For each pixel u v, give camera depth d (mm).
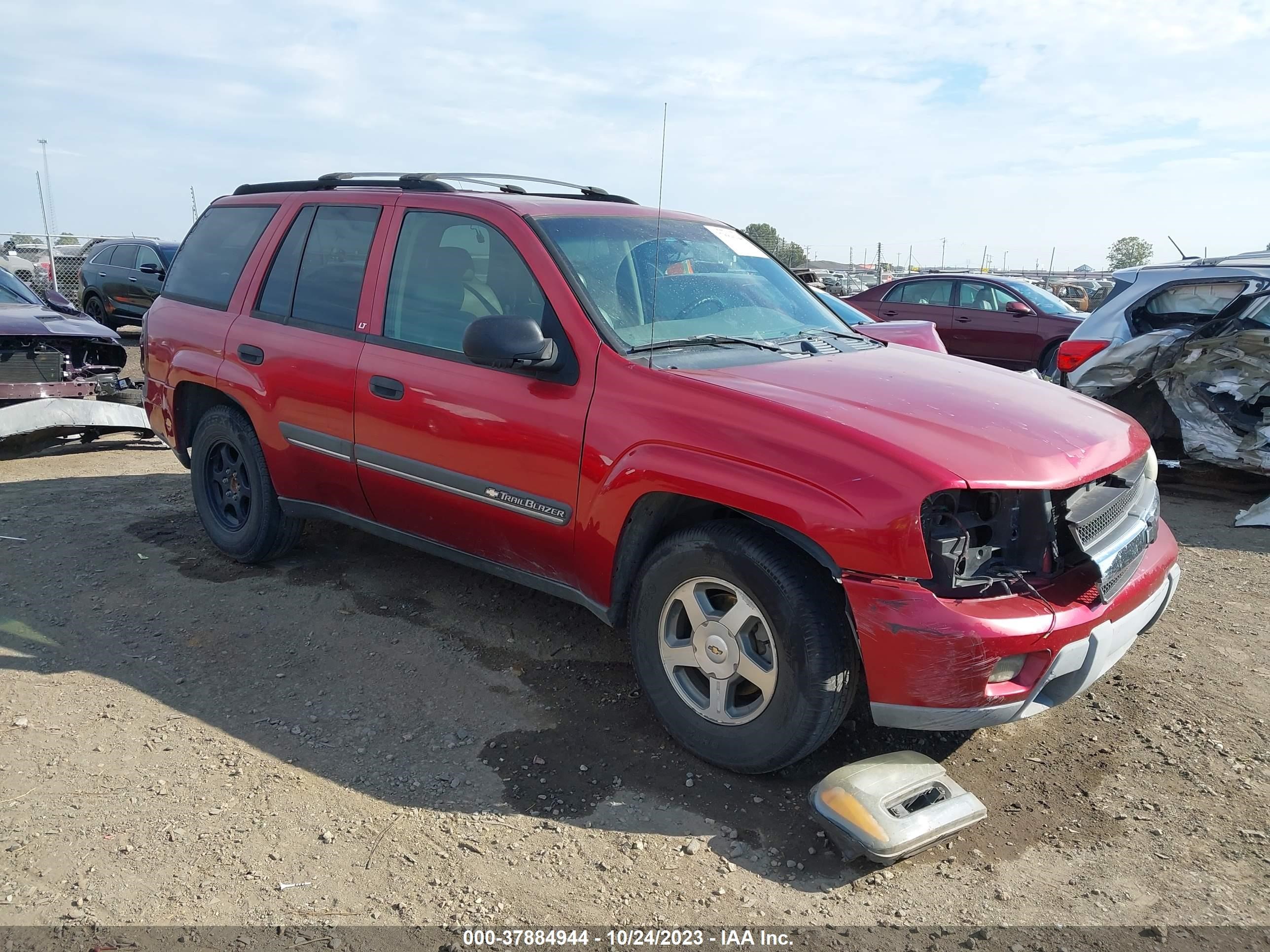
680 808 2920
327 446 4156
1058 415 3203
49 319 7988
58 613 4219
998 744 3324
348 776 3061
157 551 5078
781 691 2855
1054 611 2727
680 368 3219
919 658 2613
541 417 3355
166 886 2508
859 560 2658
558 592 3562
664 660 3180
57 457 7508
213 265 4980
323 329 4215
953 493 2688
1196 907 2518
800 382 3174
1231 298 7168
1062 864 2691
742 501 2840
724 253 4281
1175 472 7297
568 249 3600
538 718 3441
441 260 3869
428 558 5008
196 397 5047
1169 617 4512
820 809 2727
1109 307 7648
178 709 3451
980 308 12688
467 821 2838
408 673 3768
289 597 4477
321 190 4617
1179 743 3346
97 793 2908
